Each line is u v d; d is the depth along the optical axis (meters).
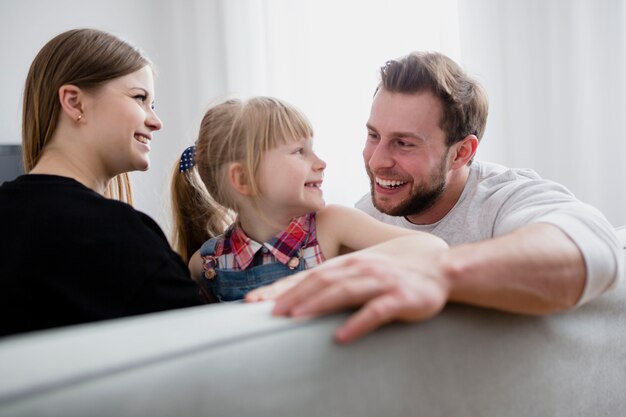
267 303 0.51
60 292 0.70
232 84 3.05
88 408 0.34
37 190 0.77
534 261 0.58
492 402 0.57
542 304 0.59
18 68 2.75
